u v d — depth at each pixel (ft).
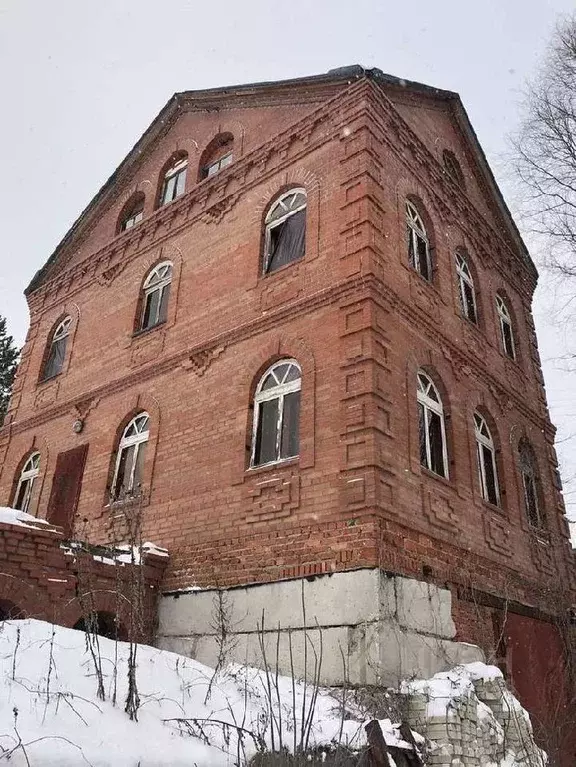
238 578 31.86
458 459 37.35
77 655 19.27
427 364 37.45
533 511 47.11
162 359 44.34
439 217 46.60
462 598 32.07
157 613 34.65
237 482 34.65
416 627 27.66
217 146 55.11
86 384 50.98
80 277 59.36
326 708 22.62
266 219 43.70
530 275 60.44
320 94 45.96
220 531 34.22
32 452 53.11
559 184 44.27
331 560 28.43
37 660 17.88
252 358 37.91
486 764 22.95
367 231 35.76
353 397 31.40
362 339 32.68
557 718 34.73
